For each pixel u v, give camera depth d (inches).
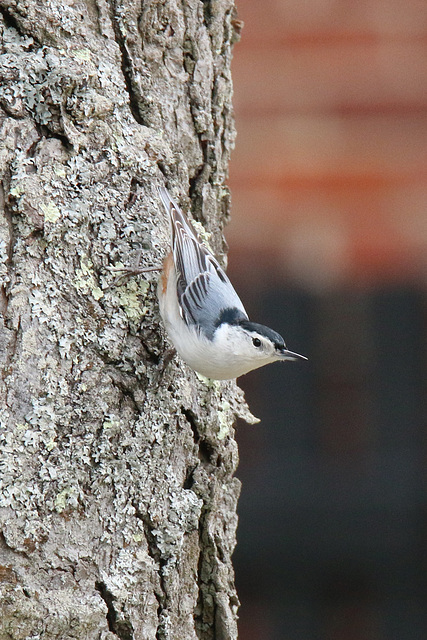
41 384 247.0
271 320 620.4
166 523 263.6
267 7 512.1
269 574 585.9
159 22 289.4
